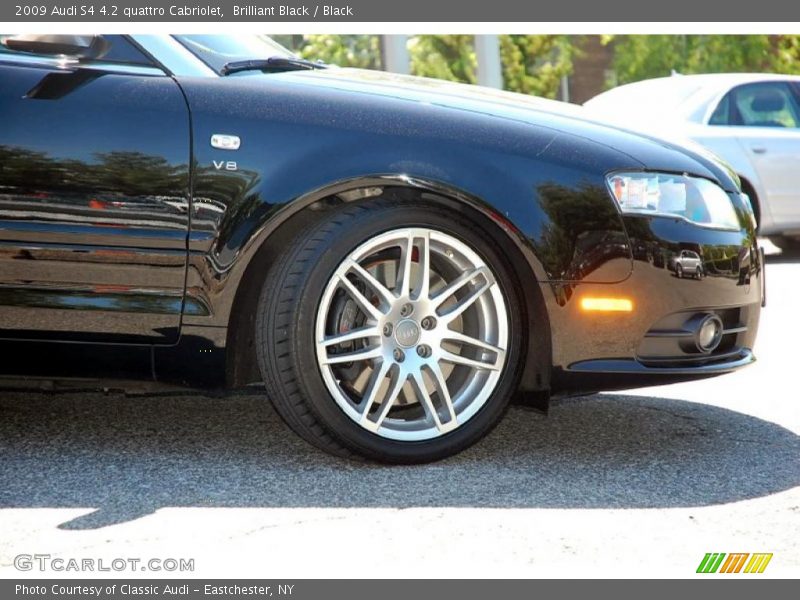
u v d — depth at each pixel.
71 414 4.49
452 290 3.79
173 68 3.88
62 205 3.69
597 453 4.04
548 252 3.72
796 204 9.65
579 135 3.87
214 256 3.68
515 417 4.54
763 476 3.79
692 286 3.81
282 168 3.67
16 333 3.75
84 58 3.85
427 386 3.90
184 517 3.33
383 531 3.22
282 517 3.33
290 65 4.21
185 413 4.55
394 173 3.67
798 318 7.00
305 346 3.66
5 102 3.71
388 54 12.62
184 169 3.68
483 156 3.73
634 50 18.92
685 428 4.42
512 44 17.75
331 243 3.66
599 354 3.80
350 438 3.73
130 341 3.75
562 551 3.08
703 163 4.00
